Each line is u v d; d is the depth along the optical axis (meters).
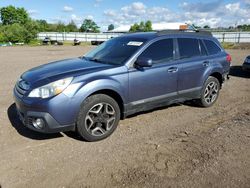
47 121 4.05
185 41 5.85
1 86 8.35
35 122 4.14
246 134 4.85
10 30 57.81
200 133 4.90
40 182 3.36
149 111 6.05
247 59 10.76
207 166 3.75
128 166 3.74
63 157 3.96
